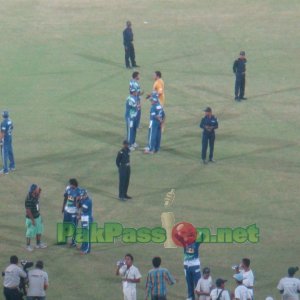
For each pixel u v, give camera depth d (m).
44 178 87.69
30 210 73.81
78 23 138.12
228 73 117.44
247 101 107.56
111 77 116.25
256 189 85.19
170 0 148.88
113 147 94.81
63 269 71.75
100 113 104.38
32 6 147.12
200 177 87.56
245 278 64.12
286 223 78.81
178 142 95.75
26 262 66.81
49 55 125.19
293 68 119.19
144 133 98.00
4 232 77.69
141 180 86.88
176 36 131.75
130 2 148.38
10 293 64.88
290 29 134.38
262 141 96.19
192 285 67.25
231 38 130.88
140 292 68.50
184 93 110.25
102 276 70.75
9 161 89.69
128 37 117.88
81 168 89.88
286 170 89.19
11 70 119.75
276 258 73.25
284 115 103.31
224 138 96.88
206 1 148.12
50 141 96.69
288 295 63.75
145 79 115.00
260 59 122.62
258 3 146.75
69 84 114.19
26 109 106.06
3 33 134.38
